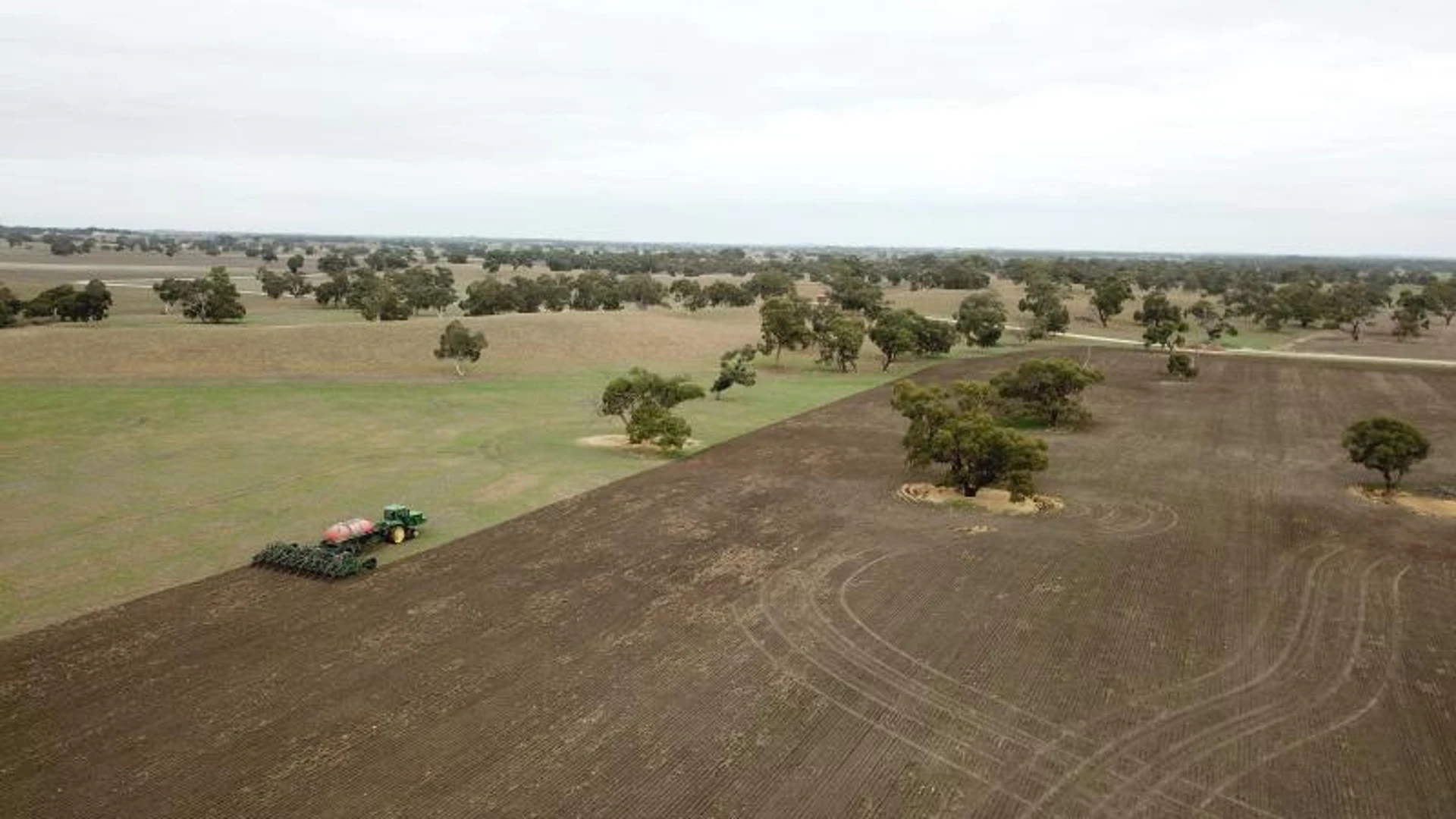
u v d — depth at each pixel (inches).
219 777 906.7
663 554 1594.5
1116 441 2699.3
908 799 899.4
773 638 1261.1
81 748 954.7
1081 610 1382.9
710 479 2142.0
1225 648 1259.2
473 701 1069.1
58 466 2098.9
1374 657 1238.9
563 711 1051.9
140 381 3218.5
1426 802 911.0
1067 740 1015.0
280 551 1498.5
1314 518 1905.8
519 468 2204.7
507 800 879.1
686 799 888.9
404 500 1903.3
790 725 1032.2
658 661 1183.6
